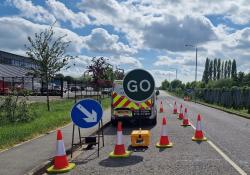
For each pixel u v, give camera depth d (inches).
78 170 339.3
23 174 302.7
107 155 412.5
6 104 694.5
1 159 360.2
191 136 569.0
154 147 463.5
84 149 453.1
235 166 350.0
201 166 350.6
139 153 422.6
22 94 733.9
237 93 1444.4
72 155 412.8
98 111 393.7
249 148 455.8
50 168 338.3
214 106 1592.0
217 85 2507.4
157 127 704.4
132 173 324.5
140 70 425.4
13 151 402.9
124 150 406.9
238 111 1246.9
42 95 2065.7
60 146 341.1
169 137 557.6
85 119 393.4
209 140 525.7
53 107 1119.6
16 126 618.8
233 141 517.7
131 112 708.7
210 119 917.8
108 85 1729.8
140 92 427.2
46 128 609.9
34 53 1004.6
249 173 322.7
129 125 743.7
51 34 1010.7
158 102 1947.6
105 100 1729.8
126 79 427.8
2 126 618.8
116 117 709.3
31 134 536.1
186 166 350.9
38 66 1029.2
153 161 376.2
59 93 2114.9
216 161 374.3
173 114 1060.5
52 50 1011.3
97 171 334.0
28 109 730.8
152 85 425.4
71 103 1353.3
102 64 1744.6
